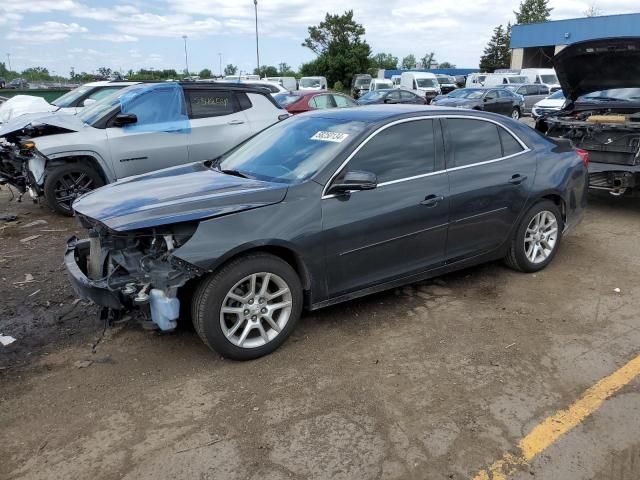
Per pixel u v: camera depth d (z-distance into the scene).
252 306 3.49
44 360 3.60
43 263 5.46
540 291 4.66
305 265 3.62
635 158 6.70
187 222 3.29
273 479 2.53
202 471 2.59
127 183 4.09
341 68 59.31
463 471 2.57
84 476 2.57
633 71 6.97
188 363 3.54
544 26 45.66
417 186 4.07
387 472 2.56
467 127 4.50
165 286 3.24
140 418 2.99
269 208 3.49
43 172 7.16
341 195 3.72
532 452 2.69
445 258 4.40
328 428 2.88
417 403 3.09
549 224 5.08
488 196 4.48
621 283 4.84
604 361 3.52
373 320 4.13
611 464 2.61
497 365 3.48
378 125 4.02
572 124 7.31
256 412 3.03
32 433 2.88
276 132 4.62
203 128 7.92
